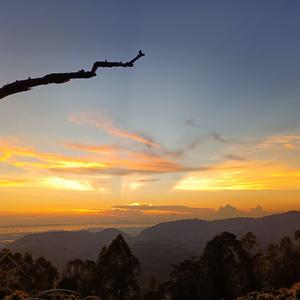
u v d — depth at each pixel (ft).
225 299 160.45
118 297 158.92
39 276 128.98
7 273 11.85
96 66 11.98
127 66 12.57
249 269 162.40
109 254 160.45
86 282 157.69
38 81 11.14
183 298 169.78
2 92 10.78
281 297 67.77
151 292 182.39
